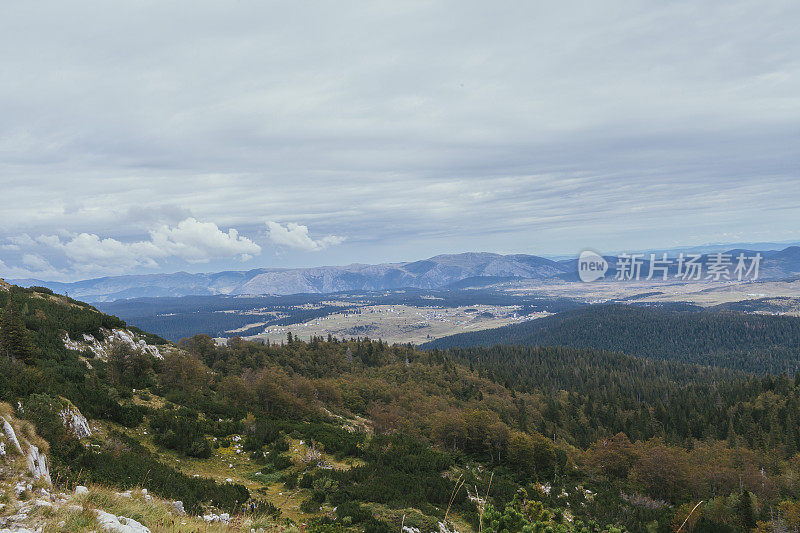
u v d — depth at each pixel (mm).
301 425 78438
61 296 106562
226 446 58688
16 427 27219
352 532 35719
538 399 182875
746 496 74312
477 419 97375
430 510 44188
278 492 46469
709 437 137000
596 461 98625
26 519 16297
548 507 65812
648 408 171500
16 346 57406
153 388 74750
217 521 24391
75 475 29234
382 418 107000
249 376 118062
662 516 70312
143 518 19797
